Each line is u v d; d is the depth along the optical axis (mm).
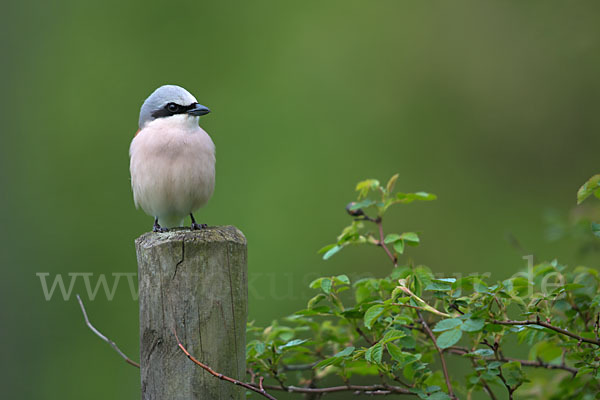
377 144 15609
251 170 15312
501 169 15594
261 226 14758
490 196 15344
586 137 15320
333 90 16062
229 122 15727
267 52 16484
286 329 5527
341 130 15766
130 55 16312
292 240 14508
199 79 16125
